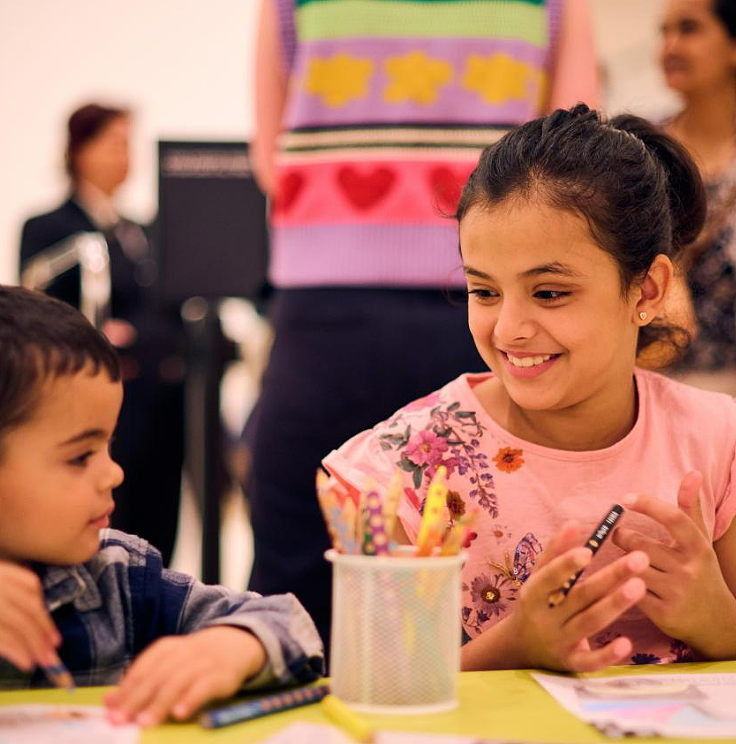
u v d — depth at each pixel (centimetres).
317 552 174
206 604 112
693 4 242
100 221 376
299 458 175
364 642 89
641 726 85
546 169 111
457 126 170
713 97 244
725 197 233
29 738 81
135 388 358
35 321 98
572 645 100
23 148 509
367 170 170
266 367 181
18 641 88
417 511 126
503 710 90
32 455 97
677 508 108
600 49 443
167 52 513
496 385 132
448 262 170
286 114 185
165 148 265
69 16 507
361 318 171
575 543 103
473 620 127
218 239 267
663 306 122
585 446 126
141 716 85
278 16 178
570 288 110
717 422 129
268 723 86
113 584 109
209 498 291
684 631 110
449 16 169
